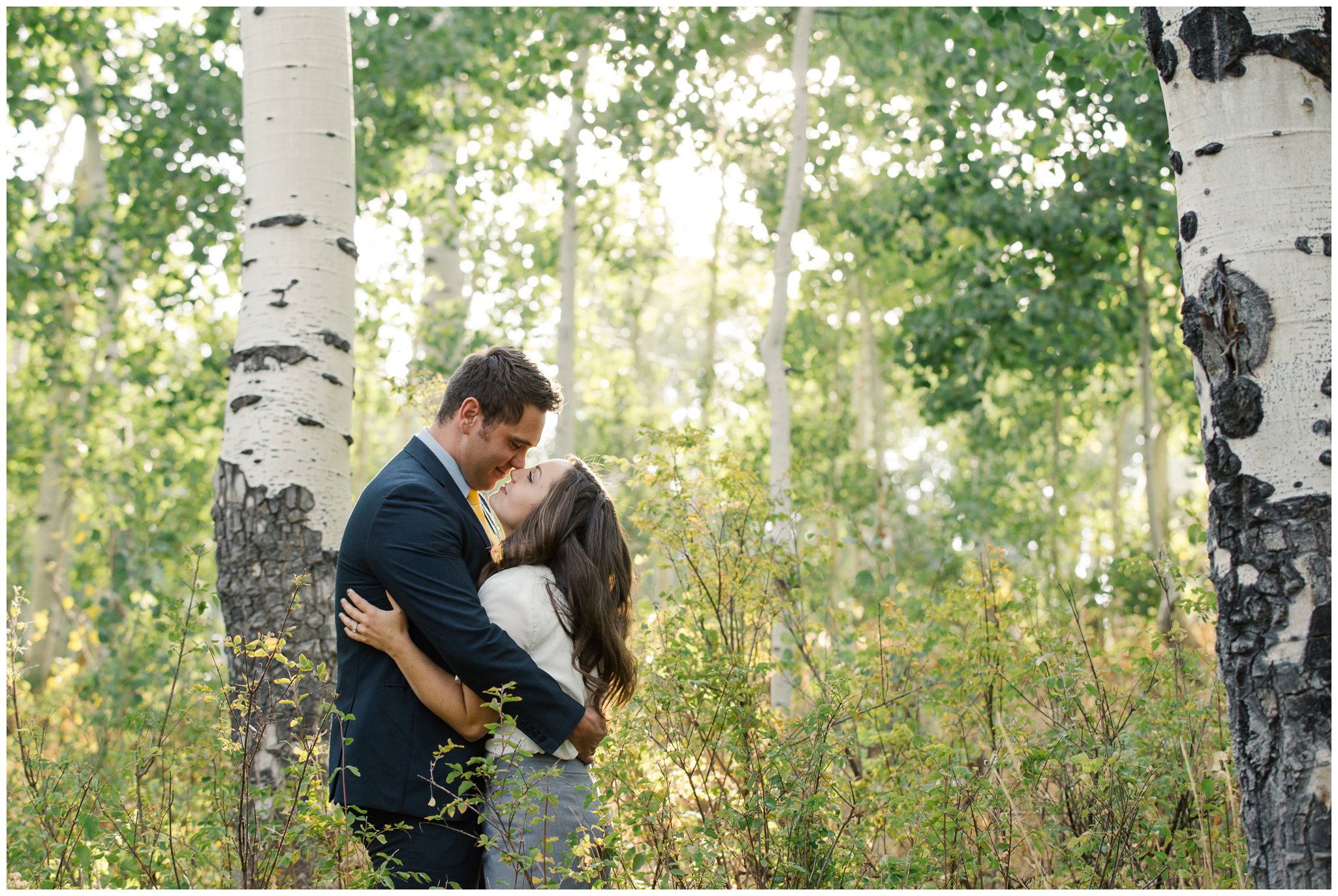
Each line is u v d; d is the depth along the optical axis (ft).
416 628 6.92
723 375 39.32
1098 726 9.00
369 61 24.61
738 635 9.41
